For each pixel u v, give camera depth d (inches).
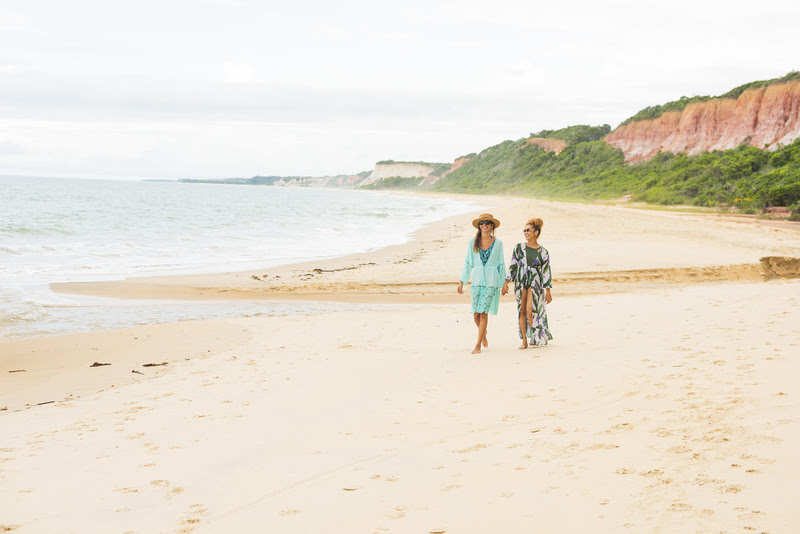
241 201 3462.1
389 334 377.4
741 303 374.9
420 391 230.1
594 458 140.9
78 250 914.1
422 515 119.6
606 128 6072.8
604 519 107.8
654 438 150.3
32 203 2263.8
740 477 118.8
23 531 125.9
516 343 323.6
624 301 435.8
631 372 227.9
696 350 254.4
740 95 3592.5
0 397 270.1
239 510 131.6
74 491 148.2
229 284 657.6
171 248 985.5
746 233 1148.5
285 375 276.4
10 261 784.9
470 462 148.6
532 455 148.5
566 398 202.5
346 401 223.5
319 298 586.9
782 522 98.3
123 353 355.9
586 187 3860.7
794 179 2170.3
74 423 216.4
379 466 152.4
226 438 187.0
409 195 6889.8
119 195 3481.8
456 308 508.7
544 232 1150.3
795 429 141.7
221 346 371.2
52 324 452.8
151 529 124.5
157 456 173.2
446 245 1096.2
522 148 6240.2
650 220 1443.2
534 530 107.0
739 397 176.9
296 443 177.8
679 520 103.7
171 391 259.9
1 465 170.9
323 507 129.0
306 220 1779.0
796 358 219.6
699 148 3718.0
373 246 1075.3
